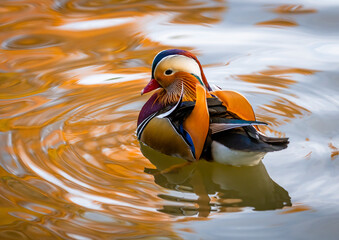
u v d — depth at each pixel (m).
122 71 13.55
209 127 9.16
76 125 10.93
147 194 8.59
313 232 7.49
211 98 9.63
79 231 7.58
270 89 12.45
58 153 9.76
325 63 13.65
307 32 15.52
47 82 12.96
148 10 17.77
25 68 13.73
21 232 7.56
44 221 7.80
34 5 18.42
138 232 7.56
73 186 8.70
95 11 17.80
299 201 8.28
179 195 8.70
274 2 18.00
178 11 17.62
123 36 15.67
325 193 8.44
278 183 8.81
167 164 9.90
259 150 8.57
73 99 12.10
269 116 11.17
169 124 9.73
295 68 13.48
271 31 15.68
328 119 10.91
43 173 9.06
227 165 9.49
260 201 8.50
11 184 8.73
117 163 9.55
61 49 14.90
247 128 9.16
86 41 15.40
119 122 11.12
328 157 9.45
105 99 12.13
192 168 9.66
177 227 7.68
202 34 15.64
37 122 10.99
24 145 10.02
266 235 7.45
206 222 7.83
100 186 8.73
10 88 12.62
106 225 7.71
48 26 16.48
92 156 9.73
